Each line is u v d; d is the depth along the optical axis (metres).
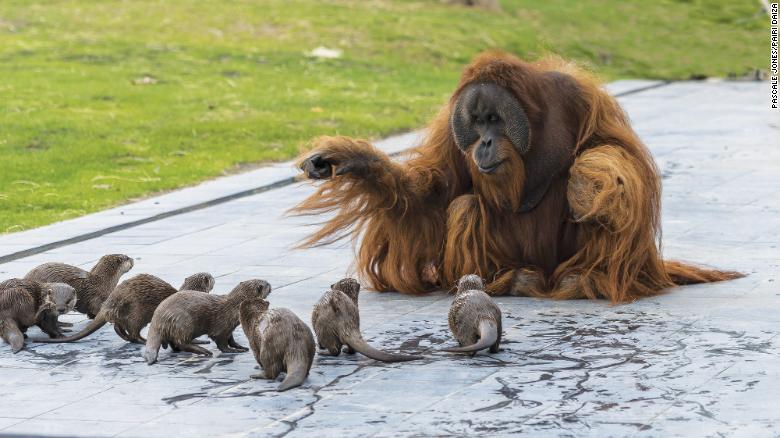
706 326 13.23
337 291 12.35
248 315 11.84
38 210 22.22
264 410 10.64
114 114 31.41
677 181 23.53
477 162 14.41
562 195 14.98
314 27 46.84
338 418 10.36
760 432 9.73
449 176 15.41
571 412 10.35
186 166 26.17
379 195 14.95
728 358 11.91
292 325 11.46
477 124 14.59
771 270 16.09
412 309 14.52
